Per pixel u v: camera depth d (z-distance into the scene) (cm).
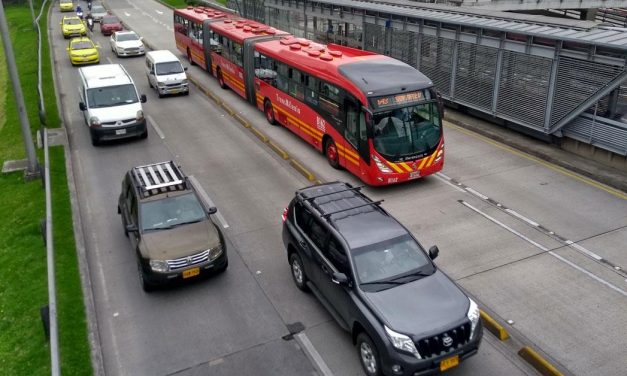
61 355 941
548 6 2794
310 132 1898
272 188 1634
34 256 1342
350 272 922
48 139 2097
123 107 2027
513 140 1902
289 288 1136
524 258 1209
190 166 1823
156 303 1098
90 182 1709
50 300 975
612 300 1059
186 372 910
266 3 4156
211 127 2242
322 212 1050
